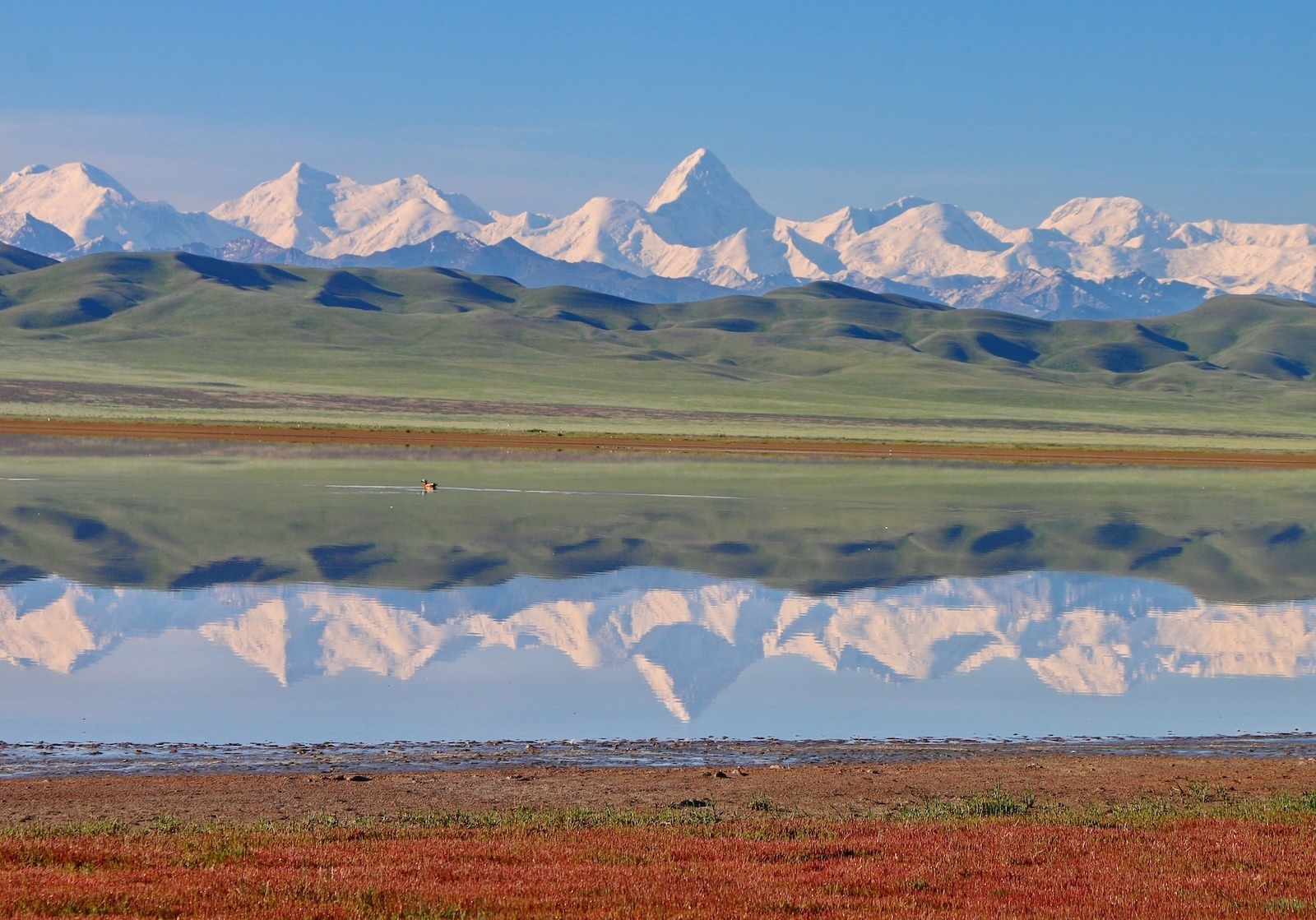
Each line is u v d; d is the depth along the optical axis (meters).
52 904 39.47
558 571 147.50
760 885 44.09
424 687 92.50
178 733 78.44
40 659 98.38
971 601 133.25
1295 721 86.44
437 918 39.34
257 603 122.56
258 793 64.62
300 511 194.50
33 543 156.50
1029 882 45.41
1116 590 141.62
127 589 128.25
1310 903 42.88
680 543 172.38
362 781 67.62
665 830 55.25
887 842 52.25
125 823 57.19
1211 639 114.94
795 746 77.88
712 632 114.38
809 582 143.38
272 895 41.38
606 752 75.75
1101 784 69.44
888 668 101.38
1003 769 72.69
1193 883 45.41
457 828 55.38
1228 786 69.31
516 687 93.00
